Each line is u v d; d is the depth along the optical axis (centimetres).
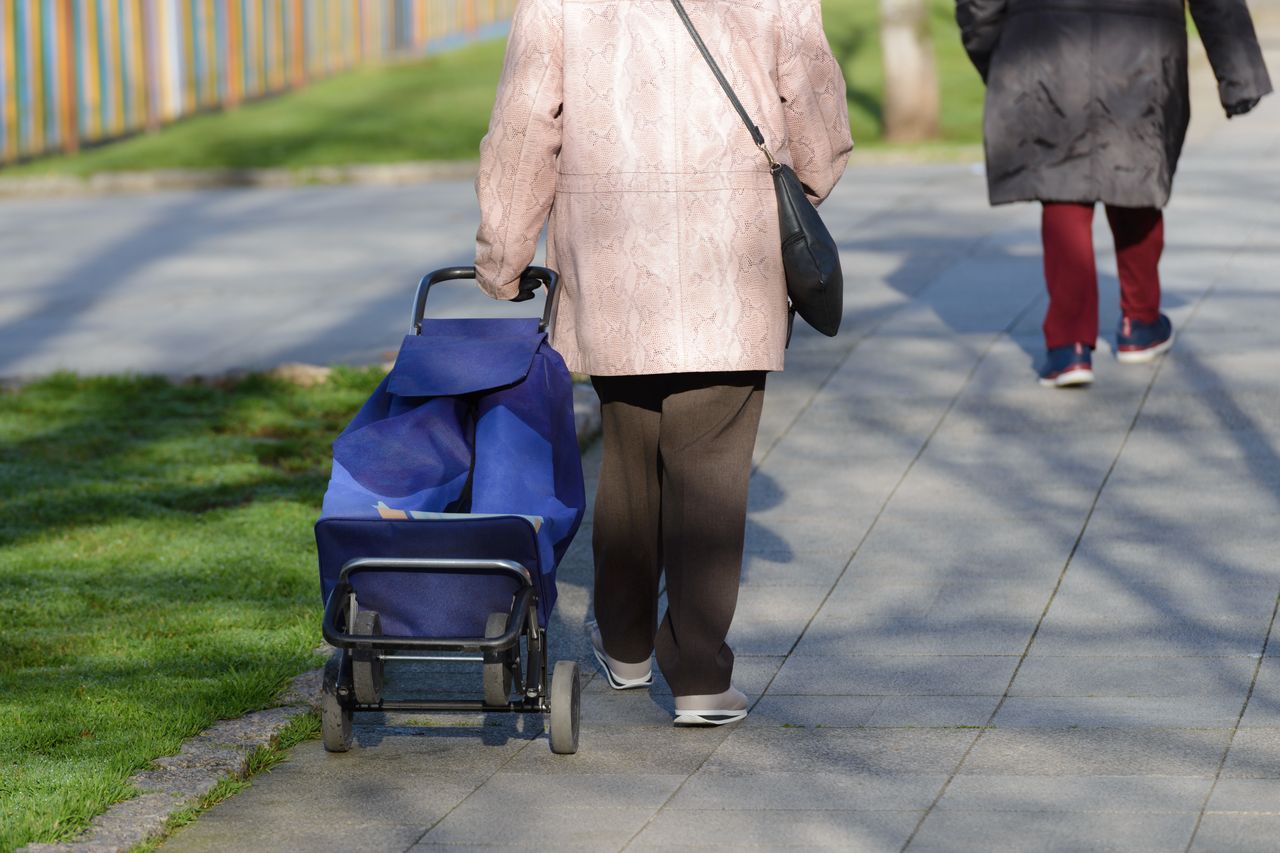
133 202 3669
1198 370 1856
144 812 986
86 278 2786
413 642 998
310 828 988
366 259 2828
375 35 5519
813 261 1045
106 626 1311
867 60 5044
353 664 1031
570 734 1063
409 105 4712
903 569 1398
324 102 4834
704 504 1089
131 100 4634
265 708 1152
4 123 4253
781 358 1080
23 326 2455
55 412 1980
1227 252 2378
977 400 1820
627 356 1063
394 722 1148
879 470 1644
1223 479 1567
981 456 1667
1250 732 1066
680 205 1052
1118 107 1745
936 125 3934
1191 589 1323
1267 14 5506
